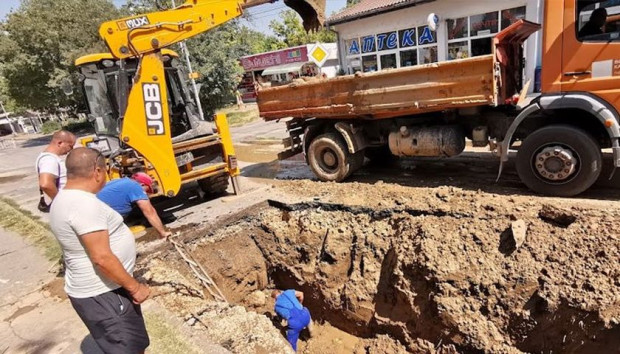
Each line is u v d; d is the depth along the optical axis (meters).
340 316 5.69
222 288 5.90
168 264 5.39
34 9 22.88
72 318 4.21
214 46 24.03
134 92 5.59
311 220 6.09
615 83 4.43
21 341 3.91
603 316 3.56
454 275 4.53
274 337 3.71
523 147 5.13
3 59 24.00
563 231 4.24
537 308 4.04
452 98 5.35
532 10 11.88
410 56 15.87
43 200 5.24
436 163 7.38
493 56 4.90
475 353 4.32
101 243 2.38
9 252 6.21
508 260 4.34
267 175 8.51
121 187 3.91
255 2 6.35
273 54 29.41
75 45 22.55
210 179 7.17
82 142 6.40
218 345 3.50
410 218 5.25
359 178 7.15
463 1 13.46
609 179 5.36
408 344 4.94
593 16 4.42
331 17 17.58
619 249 3.80
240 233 6.33
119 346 2.69
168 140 5.97
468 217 4.89
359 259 5.55
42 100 25.78
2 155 21.70
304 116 7.05
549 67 4.80
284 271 6.34
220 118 6.78
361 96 6.12
